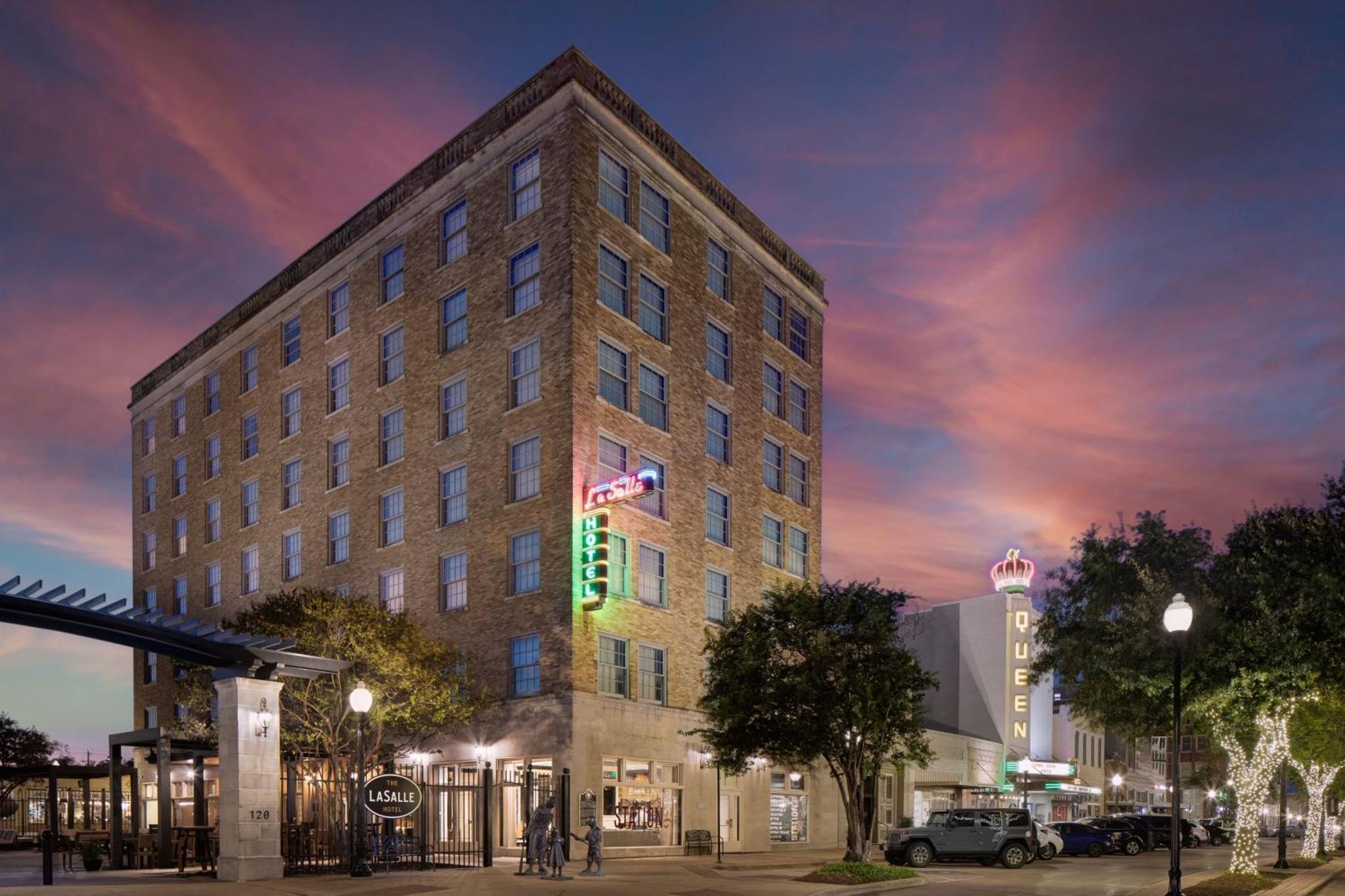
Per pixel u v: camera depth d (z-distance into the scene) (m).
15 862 31.22
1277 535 24.95
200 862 27.05
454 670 36.31
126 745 29.70
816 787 45.81
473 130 41.25
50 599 20.62
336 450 46.75
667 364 40.84
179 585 57.72
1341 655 24.12
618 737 35.38
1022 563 67.38
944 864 35.59
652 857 35.34
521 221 38.53
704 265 44.19
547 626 35.12
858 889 23.64
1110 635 27.22
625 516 37.59
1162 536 27.67
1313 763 41.81
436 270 42.12
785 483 48.41
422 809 28.70
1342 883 30.62
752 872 28.59
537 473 36.91
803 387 51.16
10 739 59.38
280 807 23.83
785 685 26.80
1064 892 24.78
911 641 69.94
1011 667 65.31
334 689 31.14
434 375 41.44
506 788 35.00
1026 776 60.03
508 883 22.78
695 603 40.66
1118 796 89.25
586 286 36.84
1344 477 24.42
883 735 27.19
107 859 29.23
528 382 37.75
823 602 27.88
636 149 40.31
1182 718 29.91
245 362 53.81
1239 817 28.95
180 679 36.28
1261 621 24.44
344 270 47.22
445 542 39.66
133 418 64.25
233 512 52.75
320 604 33.19
